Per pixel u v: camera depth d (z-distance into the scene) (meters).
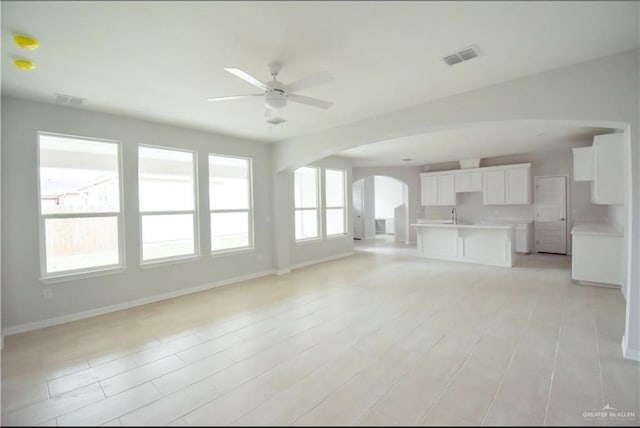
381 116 4.09
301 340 2.90
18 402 2.04
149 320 3.48
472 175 8.04
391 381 2.21
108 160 3.96
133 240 4.02
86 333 3.14
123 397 2.08
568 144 6.30
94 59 2.49
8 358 2.63
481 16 2.02
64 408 1.98
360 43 2.33
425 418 1.82
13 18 1.93
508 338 2.84
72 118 3.57
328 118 4.24
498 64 2.72
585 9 1.95
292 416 1.87
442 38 2.29
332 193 8.04
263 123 4.40
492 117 3.17
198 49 2.37
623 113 2.52
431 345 2.74
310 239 6.73
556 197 7.23
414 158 7.99
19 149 3.22
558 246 7.23
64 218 3.58
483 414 1.84
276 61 2.59
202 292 4.61
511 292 4.28
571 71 2.75
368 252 8.16
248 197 5.56
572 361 2.42
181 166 4.70
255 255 5.57
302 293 4.46
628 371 2.26
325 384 2.19
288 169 5.72
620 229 4.49
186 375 2.34
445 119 3.50
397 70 2.81
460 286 4.63
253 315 3.59
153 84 2.99
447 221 8.39
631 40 2.34
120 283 3.89
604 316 3.33
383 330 3.08
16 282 3.19
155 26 2.06
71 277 3.51
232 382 2.24
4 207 3.13
